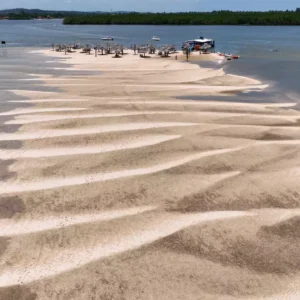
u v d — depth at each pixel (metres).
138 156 17.92
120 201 14.22
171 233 12.40
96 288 10.15
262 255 11.54
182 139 20.08
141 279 10.48
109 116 23.62
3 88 32.22
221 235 12.39
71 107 25.66
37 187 15.05
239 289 10.20
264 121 24.00
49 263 10.98
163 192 14.89
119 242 11.94
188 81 37.56
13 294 9.91
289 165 17.39
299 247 11.94
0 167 16.70
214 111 25.94
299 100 30.47
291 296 9.96
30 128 21.39
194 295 9.96
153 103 27.38
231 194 14.84
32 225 12.70
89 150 18.50
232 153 18.50
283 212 13.72
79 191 14.81
